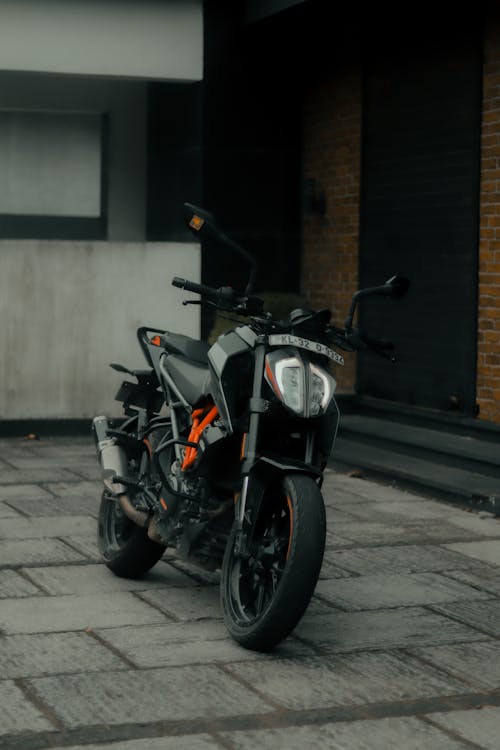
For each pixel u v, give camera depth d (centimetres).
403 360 1066
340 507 823
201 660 498
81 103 1233
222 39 1184
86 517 760
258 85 1200
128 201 1254
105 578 623
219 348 530
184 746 409
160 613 564
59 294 1091
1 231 1226
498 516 793
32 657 496
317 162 1201
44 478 895
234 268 1196
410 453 953
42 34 1106
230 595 531
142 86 1248
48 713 436
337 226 1169
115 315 1106
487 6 945
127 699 451
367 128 1116
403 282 516
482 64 953
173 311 1122
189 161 1200
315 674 485
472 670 494
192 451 553
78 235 1245
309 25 1176
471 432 962
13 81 1215
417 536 736
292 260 1229
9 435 1086
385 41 1087
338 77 1161
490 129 945
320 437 518
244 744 412
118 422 1102
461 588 619
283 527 517
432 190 1020
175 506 557
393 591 611
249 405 512
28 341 1085
